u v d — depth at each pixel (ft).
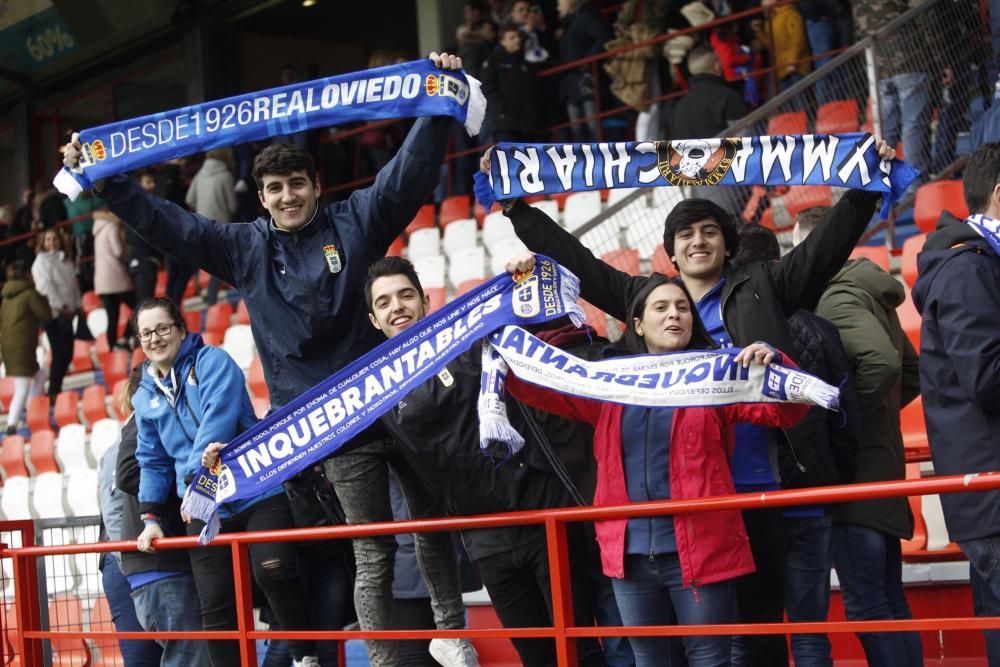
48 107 67.62
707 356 11.71
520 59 40.50
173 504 16.53
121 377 43.65
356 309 14.60
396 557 17.31
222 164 45.44
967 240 11.87
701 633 11.28
